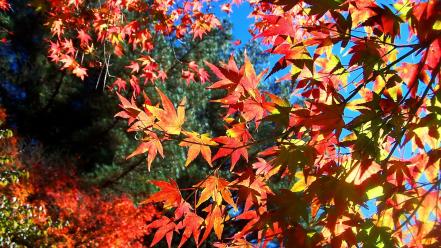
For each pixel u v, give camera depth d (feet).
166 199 6.93
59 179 38.40
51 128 54.95
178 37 19.10
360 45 6.10
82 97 55.11
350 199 6.10
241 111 6.77
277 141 6.56
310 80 6.82
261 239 6.81
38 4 17.75
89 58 42.39
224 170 40.57
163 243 45.83
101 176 44.14
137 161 46.78
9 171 30.22
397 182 6.26
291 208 6.33
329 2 5.54
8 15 53.11
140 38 18.37
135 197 45.03
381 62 6.23
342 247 6.98
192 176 47.67
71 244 33.45
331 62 6.82
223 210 7.10
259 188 6.94
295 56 6.22
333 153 7.02
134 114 6.53
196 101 50.60
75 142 52.11
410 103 6.36
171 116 6.62
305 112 6.32
